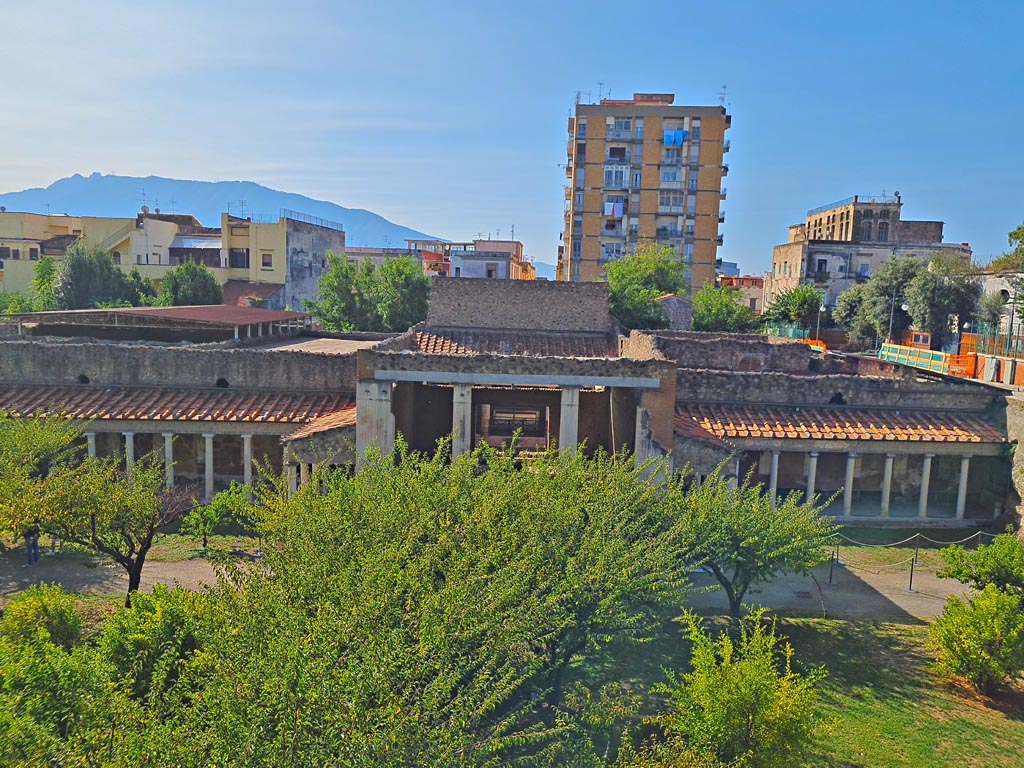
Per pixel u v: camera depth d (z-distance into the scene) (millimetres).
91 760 8953
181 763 8594
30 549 22531
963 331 54781
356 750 8766
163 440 29844
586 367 25047
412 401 31297
